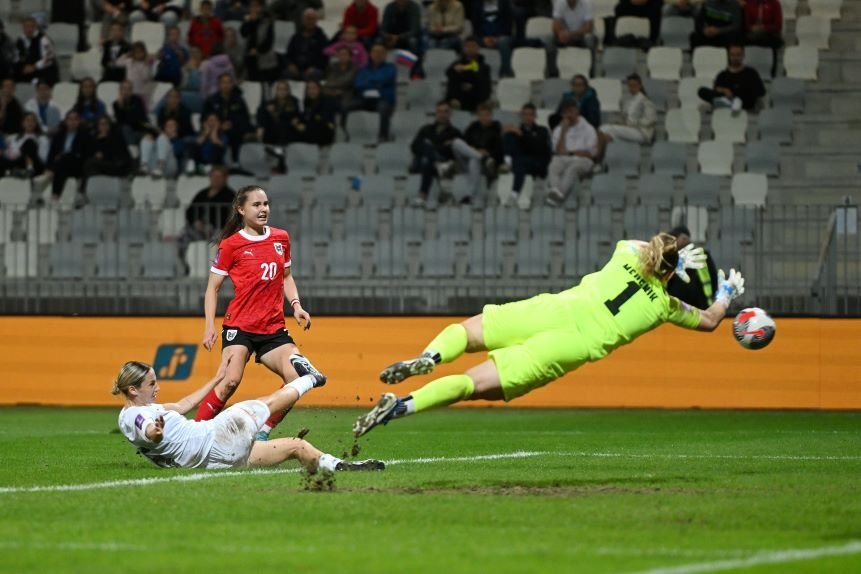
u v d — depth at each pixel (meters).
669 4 89.50
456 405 68.00
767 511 26.19
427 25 91.69
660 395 66.12
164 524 24.56
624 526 24.28
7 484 31.45
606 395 66.62
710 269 56.91
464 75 82.06
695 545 22.33
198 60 87.69
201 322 68.75
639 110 81.25
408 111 84.19
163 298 71.25
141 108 84.44
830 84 85.25
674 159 80.25
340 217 76.56
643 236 69.81
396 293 69.88
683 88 84.56
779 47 85.56
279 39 90.75
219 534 23.41
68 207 79.06
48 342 70.31
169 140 82.56
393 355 67.94
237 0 91.56
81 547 22.12
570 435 49.81
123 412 32.59
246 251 37.66
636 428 53.56
